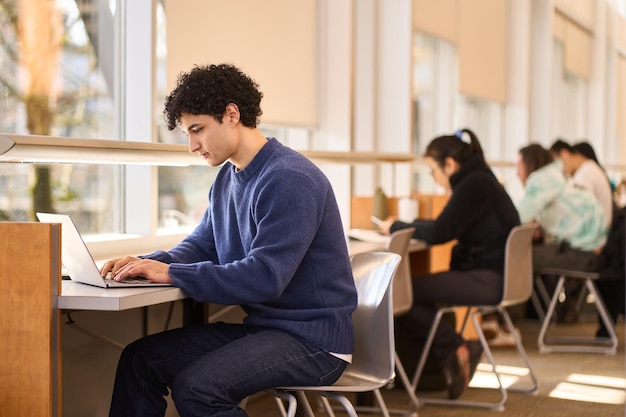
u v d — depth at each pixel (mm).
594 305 7102
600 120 10914
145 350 2457
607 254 5406
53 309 2127
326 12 4969
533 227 4195
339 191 4824
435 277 4094
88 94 3471
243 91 2455
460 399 4207
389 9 5555
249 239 2486
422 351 4176
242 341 2359
